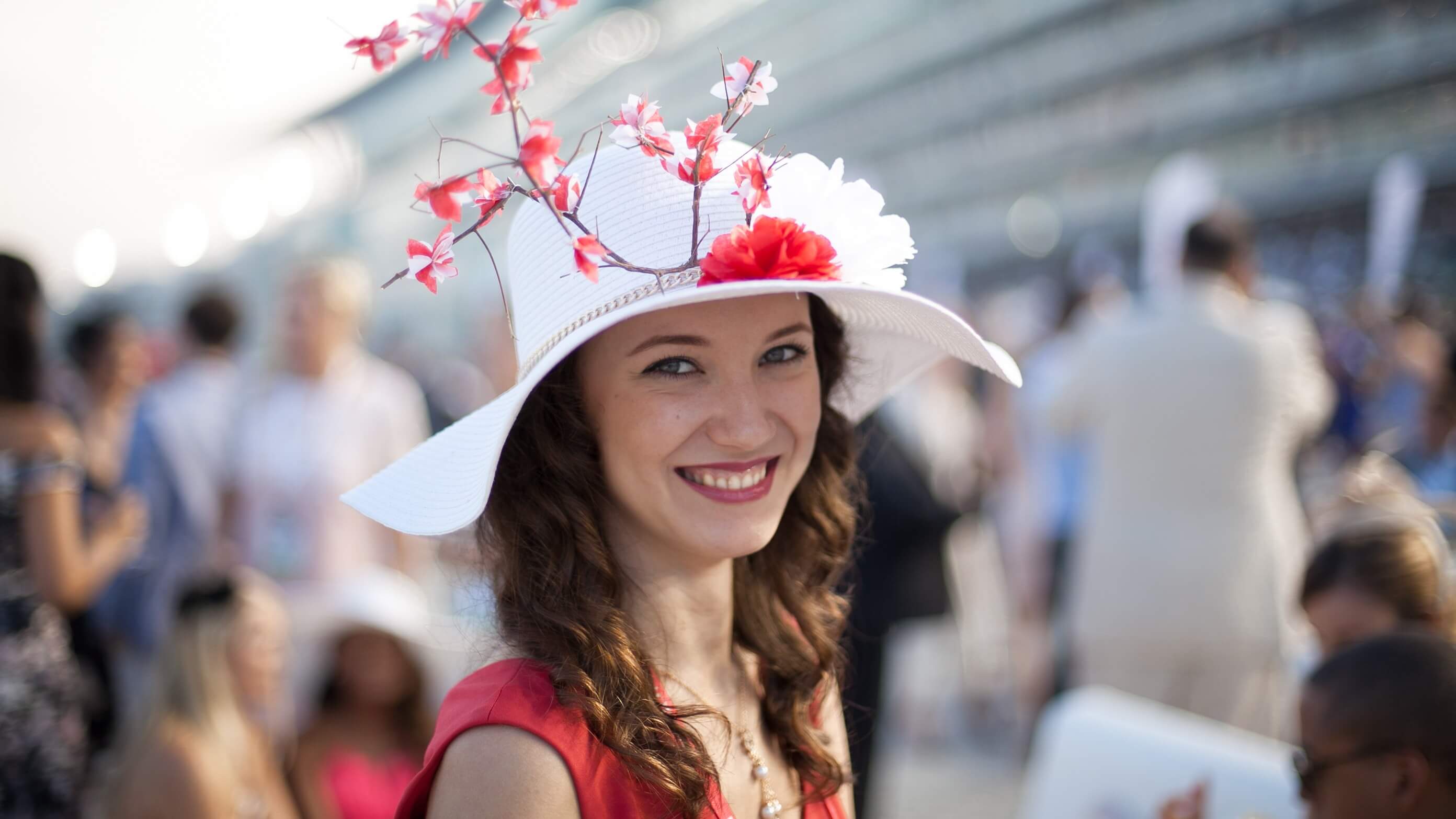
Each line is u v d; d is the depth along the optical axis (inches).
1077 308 224.7
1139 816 86.4
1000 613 217.9
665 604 58.9
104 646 145.6
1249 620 136.2
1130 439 140.1
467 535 65.5
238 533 165.3
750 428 53.6
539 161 45.9
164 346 337.1
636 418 53.9
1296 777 69.9
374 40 45.8
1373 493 91.8
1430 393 131.8
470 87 178.1
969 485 201.9
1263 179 427.5
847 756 68.9
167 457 166.6
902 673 201.0
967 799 173.9
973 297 594.2
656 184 54.6
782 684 65.1
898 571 119.3
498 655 56.1
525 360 57.2
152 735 109.1
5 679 100.3
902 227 56.6
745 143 57.7
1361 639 67.5
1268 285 399.5
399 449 172.4
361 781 131.4
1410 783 61.3
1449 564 83.5
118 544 128.1
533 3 46.8
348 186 458.9
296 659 137.3
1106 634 141.7
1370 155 391.9
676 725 53.3
